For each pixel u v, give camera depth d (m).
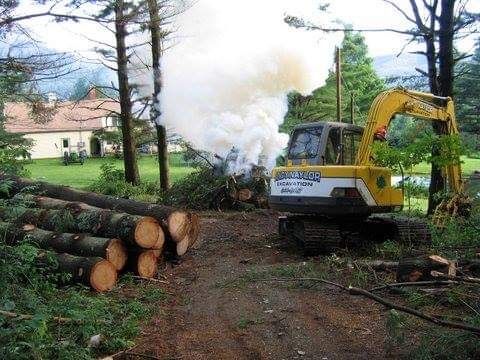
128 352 5.49
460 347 4.80
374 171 9.85
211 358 5.37
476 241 9.09
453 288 6.33
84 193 10.41
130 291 7.79
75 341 5.55
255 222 14.90
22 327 4.91
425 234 10.02
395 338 5.36
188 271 9.15
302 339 5.77
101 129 25.62
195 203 17.78
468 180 12.70
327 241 9.80
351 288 5.48
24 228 8.60
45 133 57.84
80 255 8.16
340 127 10.44
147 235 8.45
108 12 9.14
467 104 23.44
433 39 13.53
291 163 10.74
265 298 7.33
